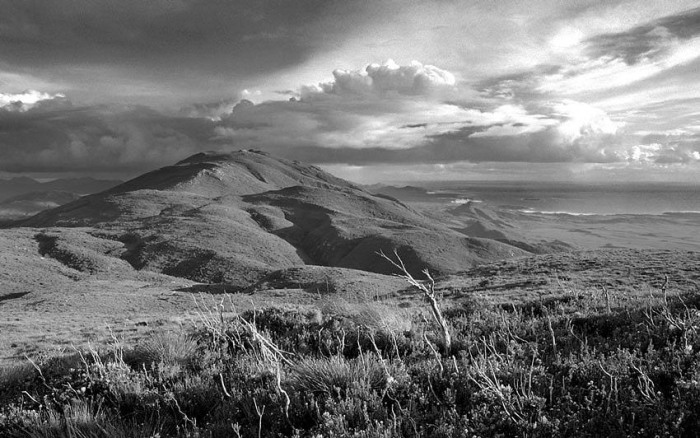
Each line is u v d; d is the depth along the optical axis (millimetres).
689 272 40688
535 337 6414
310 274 96688
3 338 28875
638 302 8844
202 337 7992
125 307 63062
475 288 39031
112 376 5875
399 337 6797
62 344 21656
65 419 4578
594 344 5809
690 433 3418
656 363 4762
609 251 62094
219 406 4676
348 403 4078
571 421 3471
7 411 5352
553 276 43500
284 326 8531
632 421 3395
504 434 3518
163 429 4367
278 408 4359
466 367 4875
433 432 3479
